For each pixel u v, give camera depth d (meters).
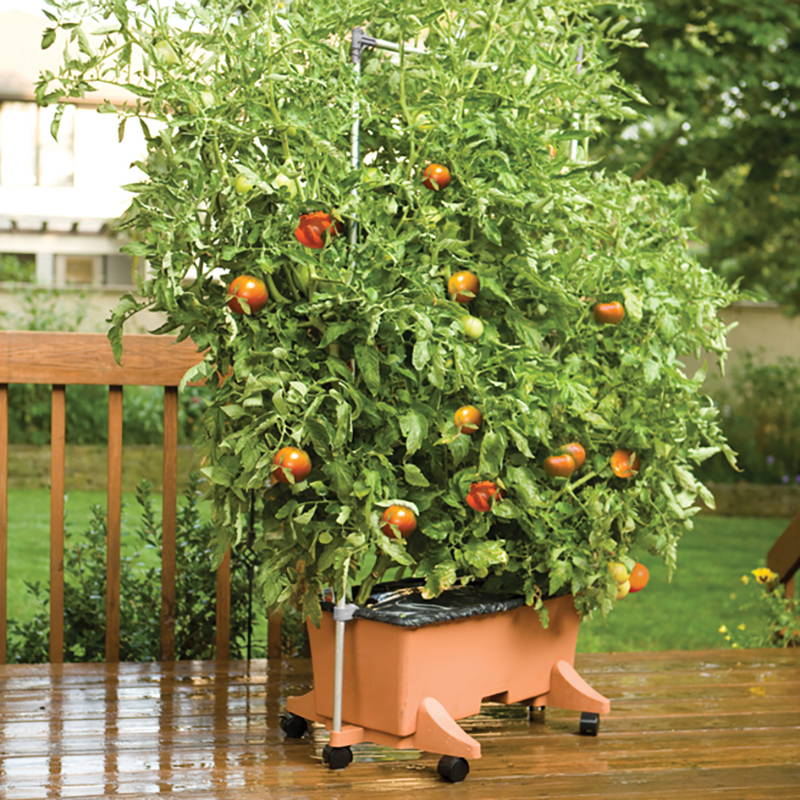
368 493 2.15
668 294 2.44
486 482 2.29
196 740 2.51
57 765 2.34
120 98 3.90
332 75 2.28
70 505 7.87
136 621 3.43
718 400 10.26
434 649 2.33
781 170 8.65
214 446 2.29
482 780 2.31
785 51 7.48
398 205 2.26
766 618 3.92
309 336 2.30
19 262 10.26
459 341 2.20
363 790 2.24
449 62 2.29
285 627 3.37
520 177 2.28
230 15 2.16
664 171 8.12
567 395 2.27
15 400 9.05
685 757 2.47
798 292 10.42
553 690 2.64
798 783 2.33
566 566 2.39
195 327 2.25
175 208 2.14
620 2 2.52
